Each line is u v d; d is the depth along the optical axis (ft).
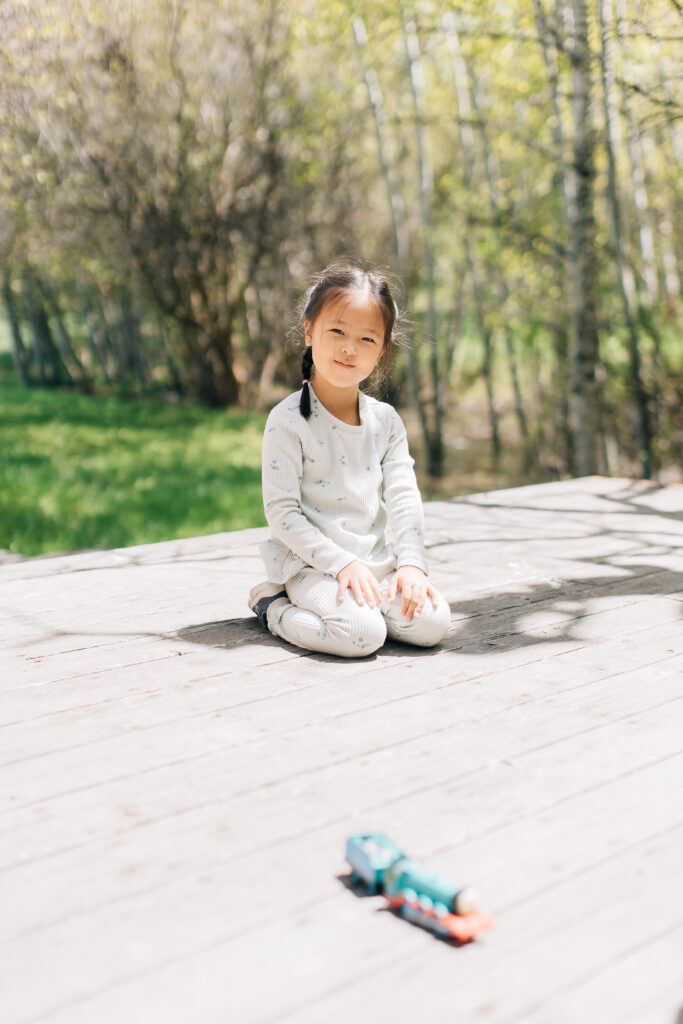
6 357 98.27
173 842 5.41
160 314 52.90
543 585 10.71
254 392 54.29
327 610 8.34
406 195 49.98
